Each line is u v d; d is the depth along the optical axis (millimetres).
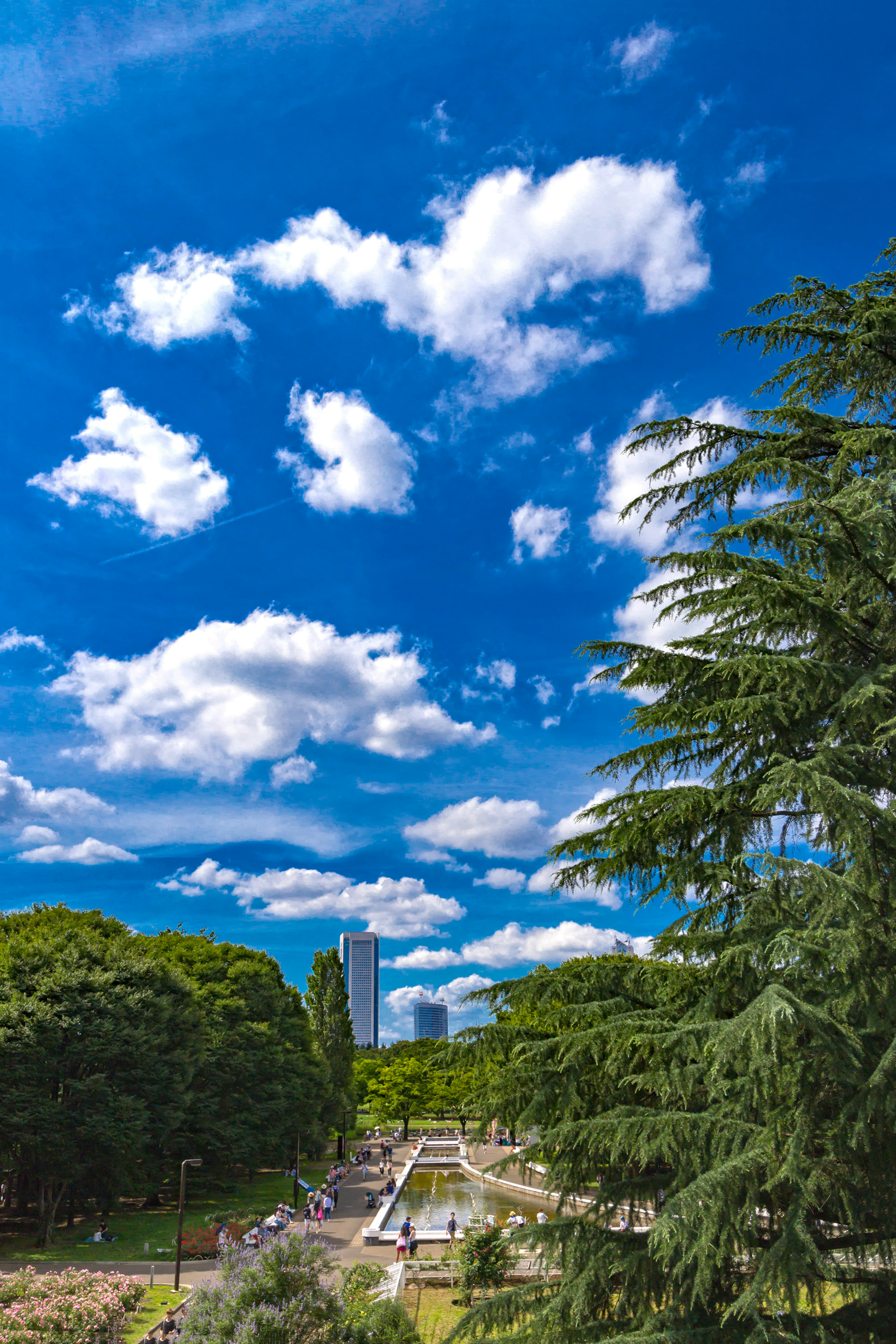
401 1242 36750
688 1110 9398
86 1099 43406
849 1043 7707
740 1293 8578
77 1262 37906
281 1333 15117
